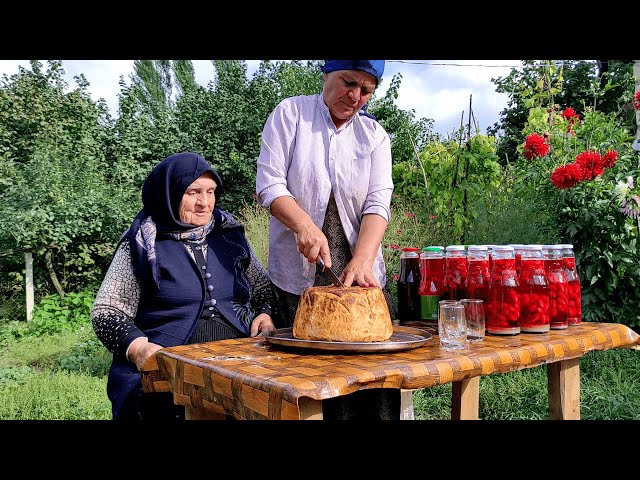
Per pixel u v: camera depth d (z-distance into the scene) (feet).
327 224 7.15
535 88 18.80
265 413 3.97
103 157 30.78
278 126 7.07
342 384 3.98
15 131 28.78
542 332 5.96
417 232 17.16
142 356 6.27
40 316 23.20
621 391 11.61
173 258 7.07
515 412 11.28
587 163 13.17
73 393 14.19
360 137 7.18
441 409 11.75
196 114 38.19
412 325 6.73
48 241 25.31
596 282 14.14
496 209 17.25
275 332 6.01
